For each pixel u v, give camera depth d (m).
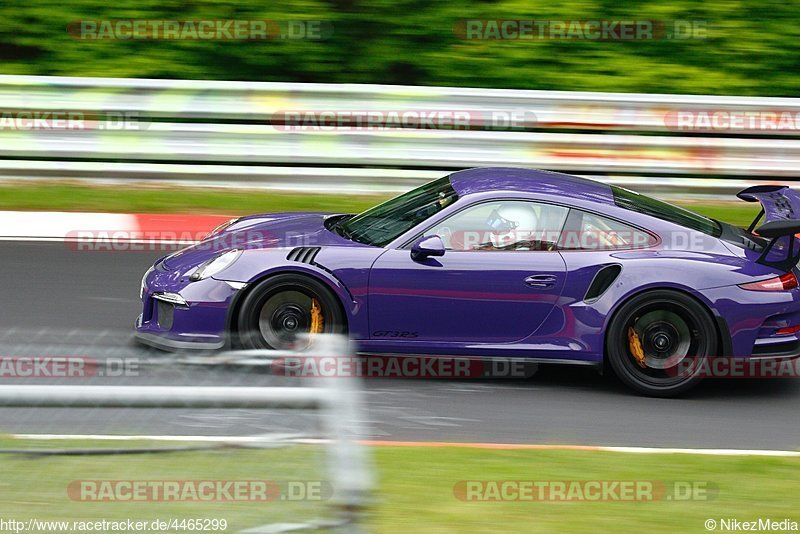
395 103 35.03
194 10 39.12
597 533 12.43
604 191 21.53
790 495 14.18
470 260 19.77
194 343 19.59
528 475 14.52
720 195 35.81
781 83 39.38
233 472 8.98
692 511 13.38
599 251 20.06
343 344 9.20
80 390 8.71
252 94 34.84
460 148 35.28
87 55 39.28
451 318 19.78
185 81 34.66
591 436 17.47
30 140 34.47
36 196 33.19
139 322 20.83
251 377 9.35
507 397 19.45
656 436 17.70
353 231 21.27
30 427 9.05
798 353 20.17
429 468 14.59
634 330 19.83
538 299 19.77
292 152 35.06
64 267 27.31
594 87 39.31
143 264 28.02
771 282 19.86
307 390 8.85
